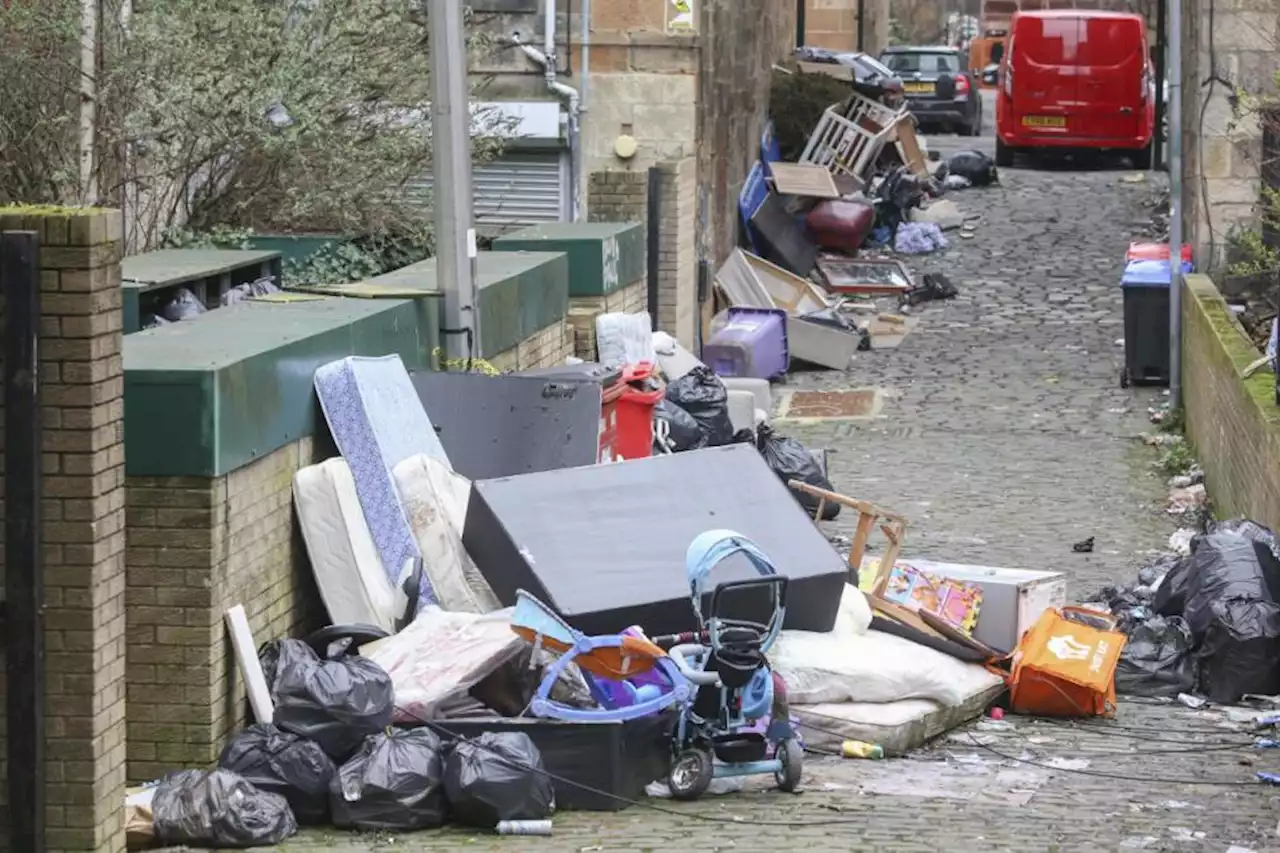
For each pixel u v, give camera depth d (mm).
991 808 28125
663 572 31406
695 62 75062
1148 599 40125
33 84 49188
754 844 25766
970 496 55781
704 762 28016
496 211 75000
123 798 25422
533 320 48031
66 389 23984
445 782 26609
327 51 52469
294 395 31672
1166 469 59375
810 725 31766
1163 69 118750
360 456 32531
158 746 28172
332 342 33656
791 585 32312
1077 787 29672
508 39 73000
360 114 54156
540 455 36906
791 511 33719
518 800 26484
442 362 41031
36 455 23828
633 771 28000
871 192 101000
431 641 29844
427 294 40125
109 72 49312
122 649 25250
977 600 36531
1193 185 70250
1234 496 49250
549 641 28438
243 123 50594
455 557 32281
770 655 31969
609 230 57625
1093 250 96188
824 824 26891
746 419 57031
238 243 52000
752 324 75000
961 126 143375
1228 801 28875
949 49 147125
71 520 24125
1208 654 36406
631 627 28969
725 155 86688
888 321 80625
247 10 50969
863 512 36969
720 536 28531
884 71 111688
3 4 48656
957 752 32031
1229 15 68625
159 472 27938
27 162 49969
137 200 52125
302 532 31750
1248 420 46438
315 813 26922
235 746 27094
